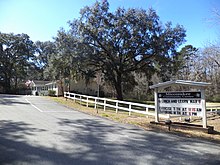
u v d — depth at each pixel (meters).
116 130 10.98
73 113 17.38
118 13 31.83
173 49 32.69
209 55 25.77
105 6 31.53
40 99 30.52
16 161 6.06
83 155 6.79
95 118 15.03
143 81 53.03
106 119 14.78
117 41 32.16
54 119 13.66
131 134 10.17
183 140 9.34
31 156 6.50
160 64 33.72
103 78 35.19
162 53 31.75
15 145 7.56
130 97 54.75
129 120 14.52
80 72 33.41
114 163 6.19
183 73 46.41
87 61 31.36
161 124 12.77
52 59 31.62
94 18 31.20
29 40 67.56
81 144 8.02
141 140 9.06
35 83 63.16
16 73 67.31
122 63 33.38
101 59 32.47
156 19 32.09
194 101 11.76
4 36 63.16
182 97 12.18
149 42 31.31
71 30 31.05
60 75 33.50
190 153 7.39
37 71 74.44
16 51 64.94
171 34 32.28
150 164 6.21
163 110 12.91
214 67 33.28
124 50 32.19
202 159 6.78
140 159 6.60
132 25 31.34
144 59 33.16
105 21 31.27
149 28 31.33
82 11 31.27
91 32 30.70
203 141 9.30
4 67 63.53
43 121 12.69
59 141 8.30
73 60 29.50
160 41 31.27
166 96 12.80
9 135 8.95
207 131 11.00
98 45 32.09
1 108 18.52
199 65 38.84
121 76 35.50
